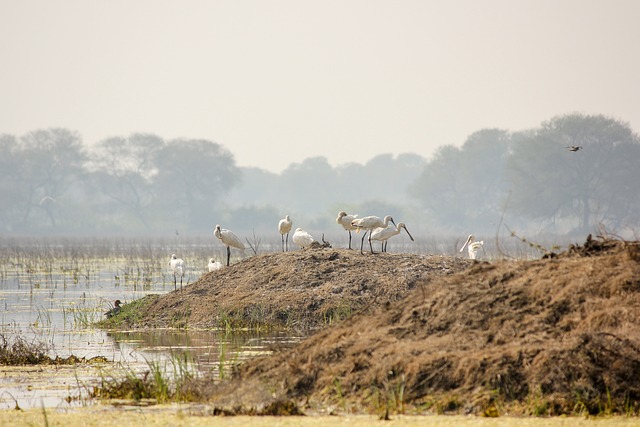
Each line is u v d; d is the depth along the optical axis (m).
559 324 63.06
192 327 106.62
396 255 116.12
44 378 74.06
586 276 66.62
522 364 58.62
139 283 168.62
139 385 66.50
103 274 193.25
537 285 66.94
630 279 65.25
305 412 58.62
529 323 63.47
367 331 67.62
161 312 112.00
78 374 75.69
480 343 62.12
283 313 105.12
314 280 110.50
